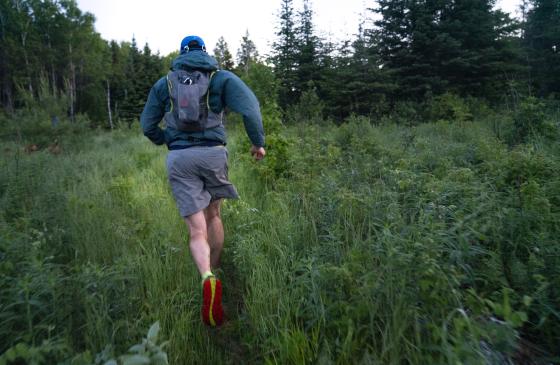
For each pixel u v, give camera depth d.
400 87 22.33
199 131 2.95
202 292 2.65
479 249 2.50
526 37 26.31
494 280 2.45
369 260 2.47
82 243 3.51
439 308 1.94
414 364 1.83
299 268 2.80
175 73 3.01
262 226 3.89
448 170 4.36
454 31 22.81
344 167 5.26
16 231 3.30
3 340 2.07
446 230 2.65
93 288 2.43
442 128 10.42
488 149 5.18
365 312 2.12
